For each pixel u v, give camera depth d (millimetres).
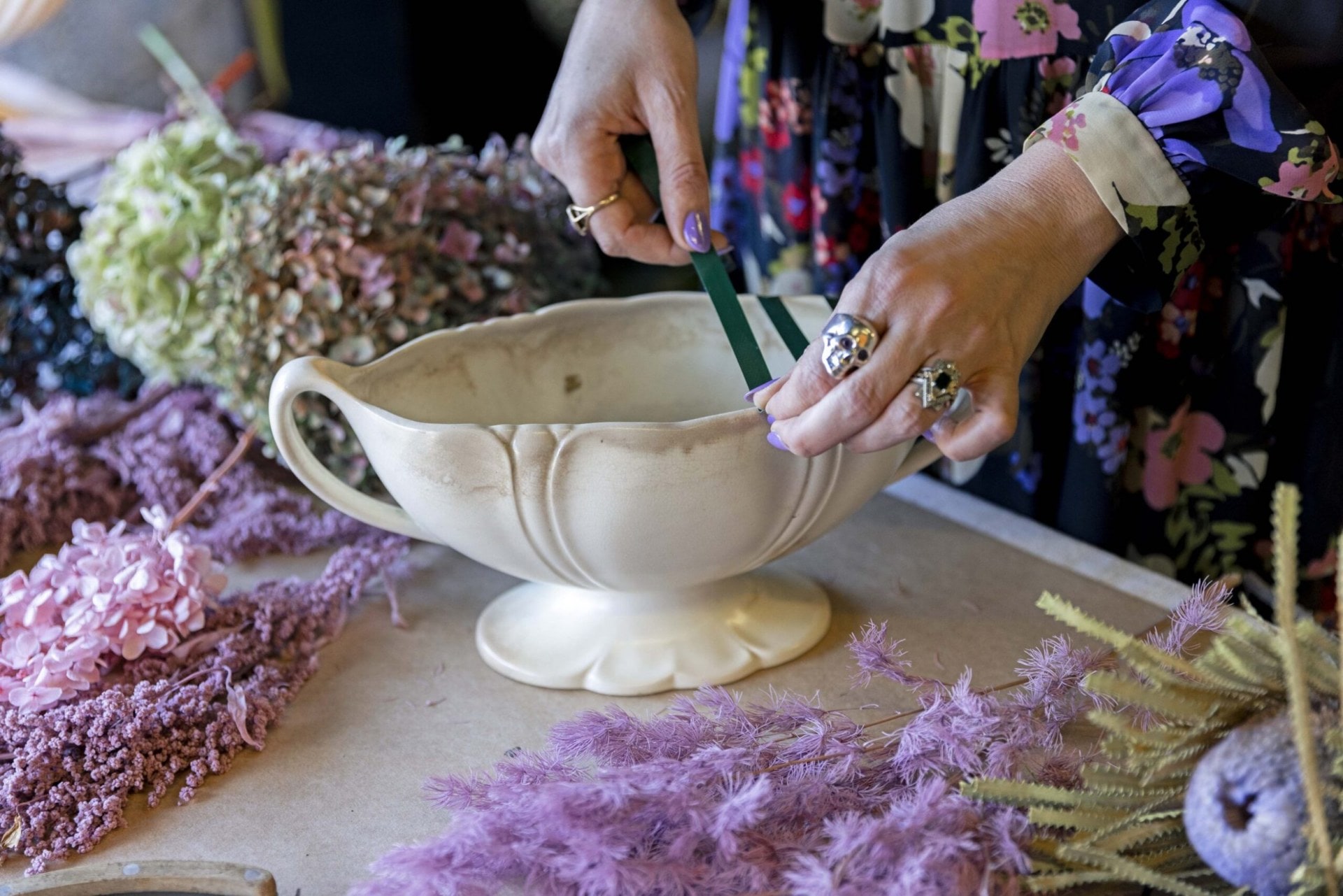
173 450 957
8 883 542
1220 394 873
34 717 657
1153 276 656
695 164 763
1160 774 483
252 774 655
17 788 619
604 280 1160
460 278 939
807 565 840
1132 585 797
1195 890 471
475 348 755
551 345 788
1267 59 629
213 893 545
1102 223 606
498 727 684
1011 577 816
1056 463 964
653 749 577
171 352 993
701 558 652
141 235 971
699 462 603
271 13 1749
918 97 897
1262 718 462
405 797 632
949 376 551
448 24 1712
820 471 639
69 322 1086
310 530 886
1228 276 834
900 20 874
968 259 562
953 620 768
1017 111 838
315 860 588
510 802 536
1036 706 596
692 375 812
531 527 633
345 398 663
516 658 728
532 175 1043
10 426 1064
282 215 884
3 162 1043
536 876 529
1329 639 459
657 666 703
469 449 609
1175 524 932
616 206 812
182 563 741
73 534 870
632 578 664
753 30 993
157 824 618
